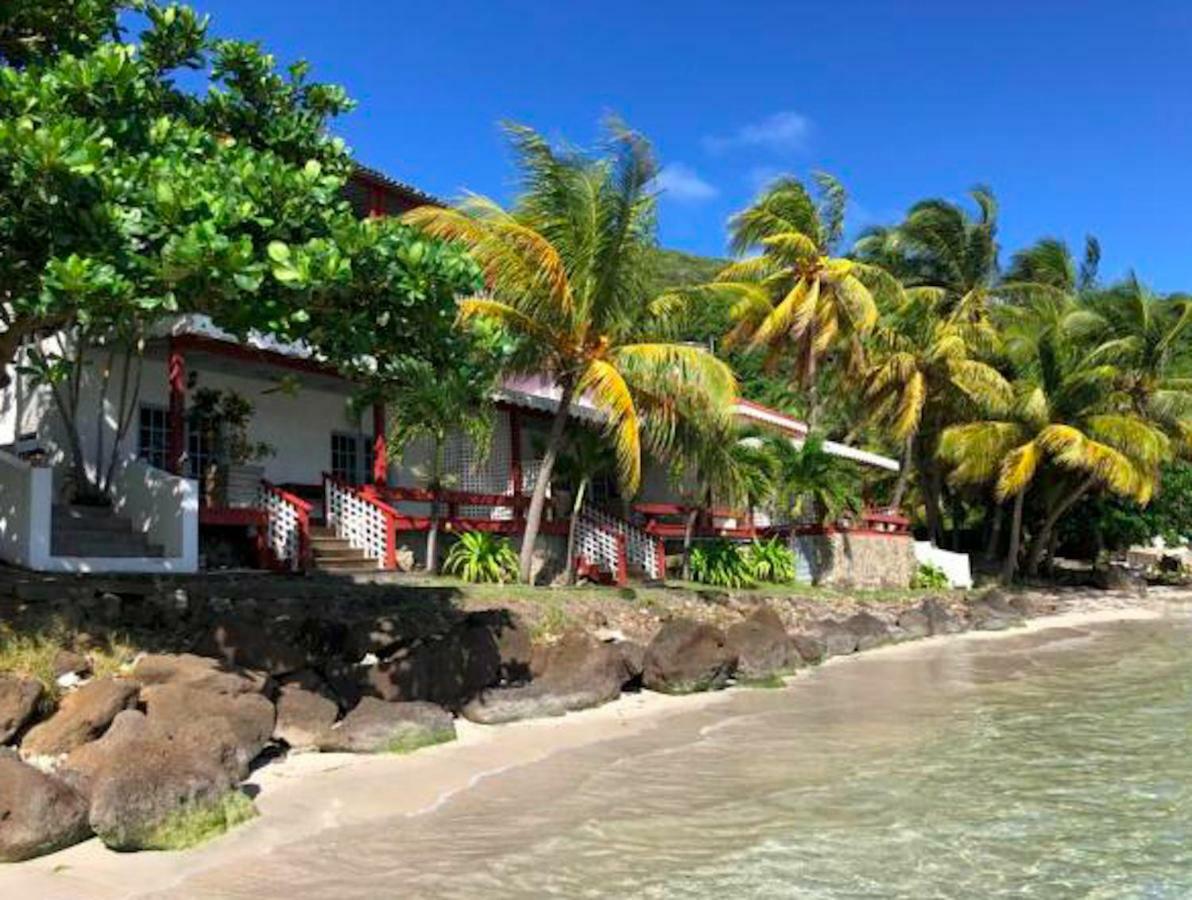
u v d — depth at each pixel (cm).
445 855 853
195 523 1591
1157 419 4050
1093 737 1381
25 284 917
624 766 1180
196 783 873
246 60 1252
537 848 877
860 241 4194
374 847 866
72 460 1680
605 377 1917
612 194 1931
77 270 796
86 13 1151
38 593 1191
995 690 1794
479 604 1706
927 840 915
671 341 2123
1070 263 4353
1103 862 858
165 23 1214
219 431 1881
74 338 1659
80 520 1551
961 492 4372
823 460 2969
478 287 1002
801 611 2492
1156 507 4497
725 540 2862
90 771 865
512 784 1081
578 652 1592
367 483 2277
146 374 1864
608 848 880
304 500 1945
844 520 3219
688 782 1112
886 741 1344
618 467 2272
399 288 948
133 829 813
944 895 777
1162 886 802
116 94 1005
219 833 868
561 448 2359
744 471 2533
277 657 1234
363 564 1898
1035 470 4016
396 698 1312
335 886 776
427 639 1488
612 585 2345
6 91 903
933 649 2420
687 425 2191
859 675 1969
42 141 797
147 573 1483
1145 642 2600
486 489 2506
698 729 1405
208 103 1234
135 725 914
